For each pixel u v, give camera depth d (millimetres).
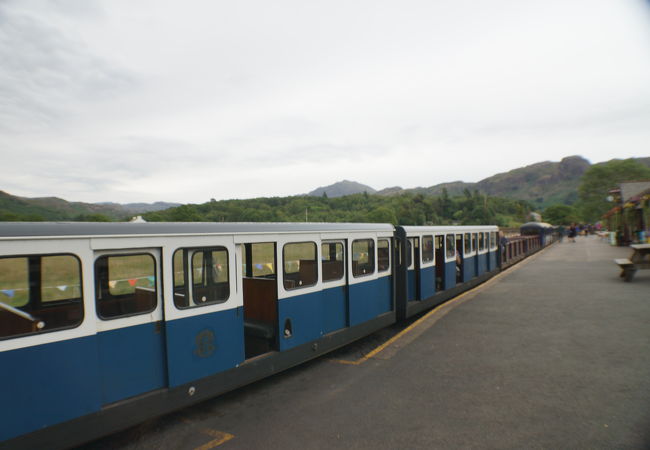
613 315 9484
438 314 10344
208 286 5180
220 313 5238
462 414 4949
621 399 5184
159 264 4660
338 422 4855
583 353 6965
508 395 5430
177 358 4727
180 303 4840
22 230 3711
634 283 13891
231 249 5438
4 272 3635
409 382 6031
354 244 7844
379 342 8438
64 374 3844
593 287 13422
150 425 4953
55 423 3766
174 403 4691
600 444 4172
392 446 4273
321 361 7215
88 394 3992
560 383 5754
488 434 4457
